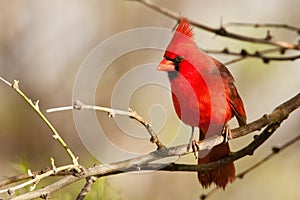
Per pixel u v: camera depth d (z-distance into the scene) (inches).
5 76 540.7
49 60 550.3
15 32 554.3
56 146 513.0
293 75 515.8
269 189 511.5
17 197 250.2
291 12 540.7
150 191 502.6
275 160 518.0
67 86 544.1
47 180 310.2
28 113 525.0
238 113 331.0
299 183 517.0
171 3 554.9
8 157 506.6
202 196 332.5
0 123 518.0
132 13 551.2
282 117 290.5
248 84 514.9
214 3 557.3
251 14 549.3
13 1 559.2
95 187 277.6
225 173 320.5
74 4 561.9
